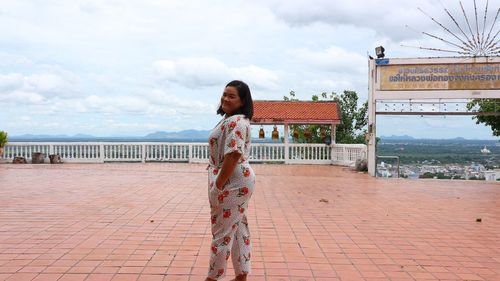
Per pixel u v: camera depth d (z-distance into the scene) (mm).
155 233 6211
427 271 4805
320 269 4797
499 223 7426
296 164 19109
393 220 7551
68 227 6512
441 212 8414
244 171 3742
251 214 7871
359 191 11211
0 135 17922
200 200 9117
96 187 11023
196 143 19016
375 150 15289
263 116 18812
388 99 15164
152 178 13148
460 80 14734
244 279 4059
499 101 16906
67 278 4309
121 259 4953
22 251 5219
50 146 18422
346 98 25625
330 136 19156
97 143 18688
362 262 5086
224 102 3785
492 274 4734
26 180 12328
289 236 6262
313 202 9312
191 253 5230
